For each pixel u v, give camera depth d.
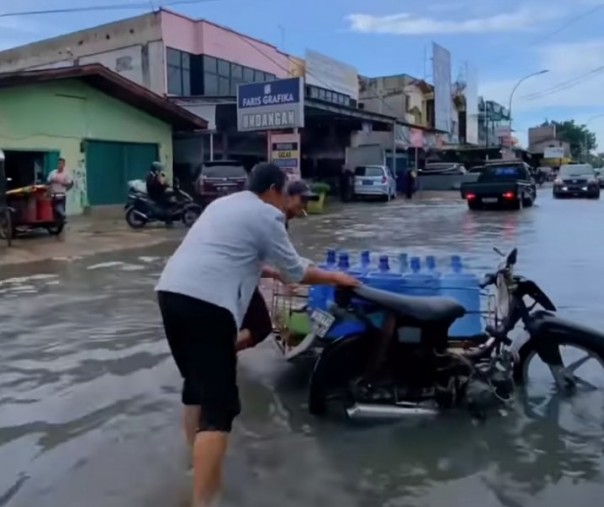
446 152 47.75
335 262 4.69
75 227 16.27
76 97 19.67
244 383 4.66
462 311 4.01
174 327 3.06
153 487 3.19
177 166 25.03
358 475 3.32
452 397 4.08
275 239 3.17
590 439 3.73
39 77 17.95
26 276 9.33
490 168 24.39
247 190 3.35
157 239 13.91
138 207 16.03
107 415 4.11
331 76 36.50
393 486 3.21
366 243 13.11
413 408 4.03
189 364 3.06
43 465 3.43
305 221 18.56
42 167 19.02
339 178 30.70
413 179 33.41
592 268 9.53
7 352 5.49
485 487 3.20
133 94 20.55
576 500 3.07
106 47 27.80
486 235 14.30
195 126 23.34
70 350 5.54
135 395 4.46
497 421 3.98
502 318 4.49
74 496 3.11
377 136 34.78
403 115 44.88
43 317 6.75
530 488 3.19
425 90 47.84
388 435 3.80
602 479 3.28
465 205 26.09
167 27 26.30
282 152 20.41
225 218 3.13
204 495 2.95
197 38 27.67
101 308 7.16
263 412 4.14
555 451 3.58
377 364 3.97
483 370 4.21
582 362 4.50
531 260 10.33
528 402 4.27
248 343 4.14
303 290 4.85
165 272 3.15
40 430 3.88
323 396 4.06
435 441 3.71
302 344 4.40
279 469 3.38
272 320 5.08
